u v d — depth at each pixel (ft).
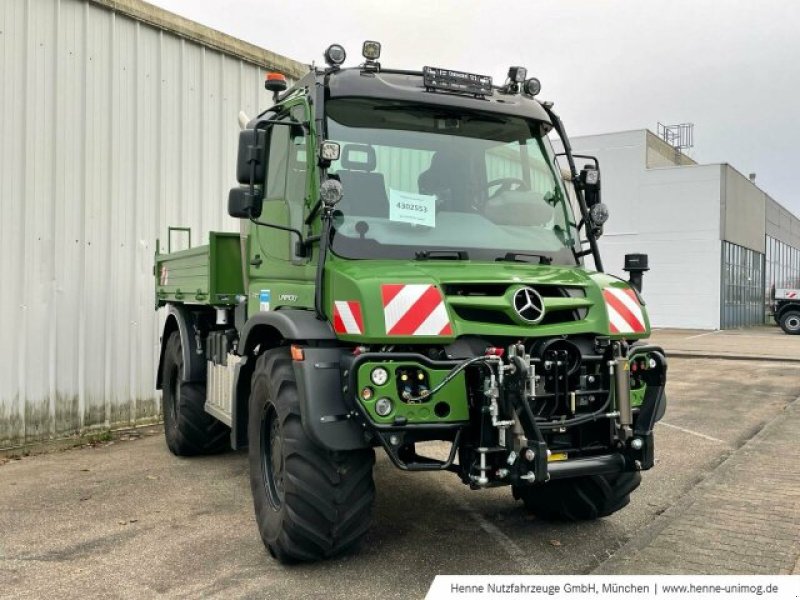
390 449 12.05
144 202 29.71
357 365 11.89
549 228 15.67
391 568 13.83
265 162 15.16
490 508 17.80
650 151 109.09
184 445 23.22
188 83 31.55
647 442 13.39
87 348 27.43
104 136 28.02
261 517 14.56
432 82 15.38
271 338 16.05
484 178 15.31
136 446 25.77
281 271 15.66
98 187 27.84
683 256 104.73
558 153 16.84
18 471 22.00
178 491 19.58
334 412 12.36
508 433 11.98
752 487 19.12
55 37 26.23
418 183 14.66
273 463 14.69
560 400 13.00
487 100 15.99
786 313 94.58
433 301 12.36
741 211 112.88
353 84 14.82
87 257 27.43
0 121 24.61
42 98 25.88
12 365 24.95
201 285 20.88
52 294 26.20
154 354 30.12
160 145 30.27
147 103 29.76
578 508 16.10
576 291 13.82
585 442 13.34
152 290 30.04
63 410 26.53
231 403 18.93
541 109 16.81
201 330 23.24
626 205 108.37
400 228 14.08
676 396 37.63
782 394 38.32
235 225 33.60
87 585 13.16
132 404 29.17
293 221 15.06
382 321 12.03
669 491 19.34
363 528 13.39
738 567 13.48
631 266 15.34
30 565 14.17
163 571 13.80
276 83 16.83
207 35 32.12
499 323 12.80
